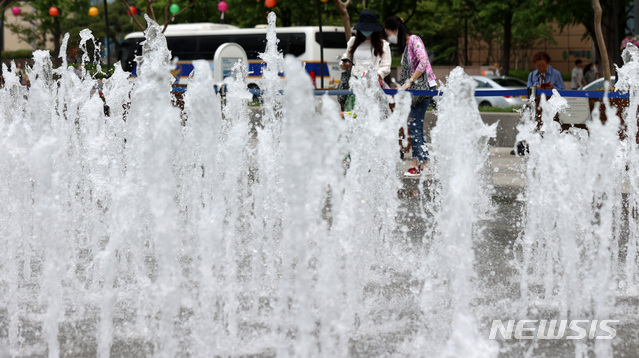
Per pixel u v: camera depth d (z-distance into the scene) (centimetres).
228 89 575
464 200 400
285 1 3059
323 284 364
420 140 1008
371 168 568
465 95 416
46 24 3941
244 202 669
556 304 450
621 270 530
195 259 490
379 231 589
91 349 379
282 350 372
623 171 666
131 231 445
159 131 364
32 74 771
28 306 457
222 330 398
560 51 5103
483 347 335
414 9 3284
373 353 366
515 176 1031
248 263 547
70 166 770
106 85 777
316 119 343
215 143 453
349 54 1006
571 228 473
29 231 562
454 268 396
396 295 469
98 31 3806
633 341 386
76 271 539
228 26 3041
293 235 395
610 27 2794
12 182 549
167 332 363
